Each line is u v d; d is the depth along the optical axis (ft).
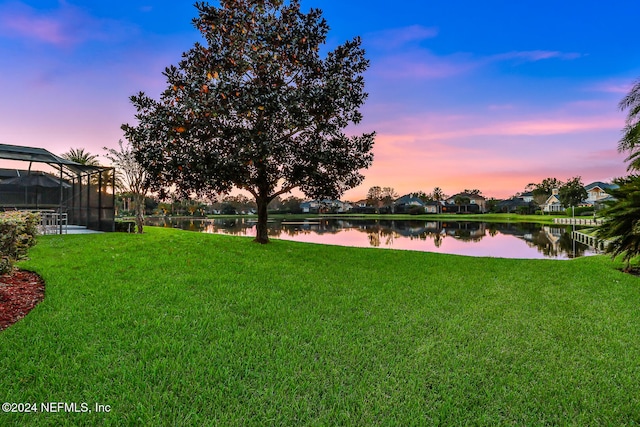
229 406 7.52
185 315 13.48
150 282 18.45
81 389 8.04
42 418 6.94
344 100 35.86
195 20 33.91
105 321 12.35
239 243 39.11
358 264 27.66
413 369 9.43
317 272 23.44
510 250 57.57
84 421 6.86
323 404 7.68
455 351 10.69
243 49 33.06
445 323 13.26
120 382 8.36
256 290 17.83
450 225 140.87
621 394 8.36
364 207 307.58
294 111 31.17
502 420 7.35
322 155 33.22
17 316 12.87
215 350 10.30
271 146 30.30
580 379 9.08
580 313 14.94
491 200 293.43
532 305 16.12
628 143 41.98
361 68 37.47
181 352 10.13
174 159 31.09
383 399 7.96
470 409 7.73
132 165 51.24
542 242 71.97
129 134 33.71
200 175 31.42
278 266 25.08
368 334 11.98
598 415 7.57
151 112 33.35
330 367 9.41
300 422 7.06
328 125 35.47
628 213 25.96
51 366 9.09
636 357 10.46
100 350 10.09
